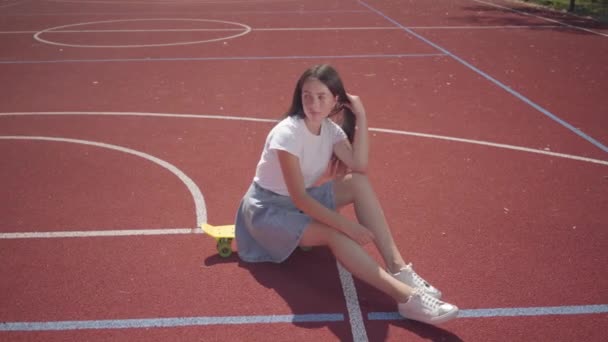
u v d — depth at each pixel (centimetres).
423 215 435
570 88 816
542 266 366
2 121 685
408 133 625
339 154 359
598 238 400
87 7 1923
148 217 436
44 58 1059
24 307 329
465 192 475
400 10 1738
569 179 500
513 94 786
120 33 1346
